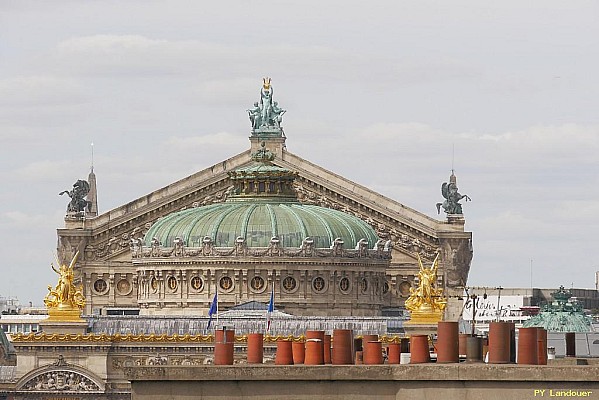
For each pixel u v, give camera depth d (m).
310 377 88.88
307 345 97.19
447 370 87.62
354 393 88.62
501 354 93.06
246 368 89.19
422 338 95.81
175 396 89.19
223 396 89.31
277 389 88.88
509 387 86.81
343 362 96.44
